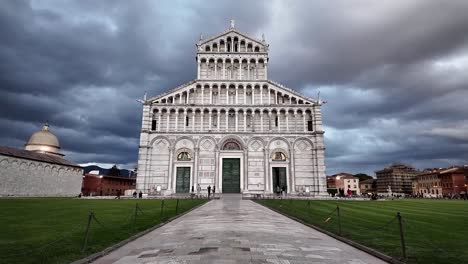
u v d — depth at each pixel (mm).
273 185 62594
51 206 33906
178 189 61781
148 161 61844
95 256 11758
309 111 66375
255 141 64312
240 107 65562
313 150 63719
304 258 11609
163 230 18656
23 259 11086
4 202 40875
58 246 13227
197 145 63219
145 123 63688
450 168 145250
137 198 52719
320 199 53938
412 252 12641
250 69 69000
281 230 18250
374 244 14156
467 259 11609
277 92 67375
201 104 65250
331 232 17812
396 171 164875
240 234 16375
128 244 14562
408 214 27906
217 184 61750
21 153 65750
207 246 13422
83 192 108938
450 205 42594
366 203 44062
